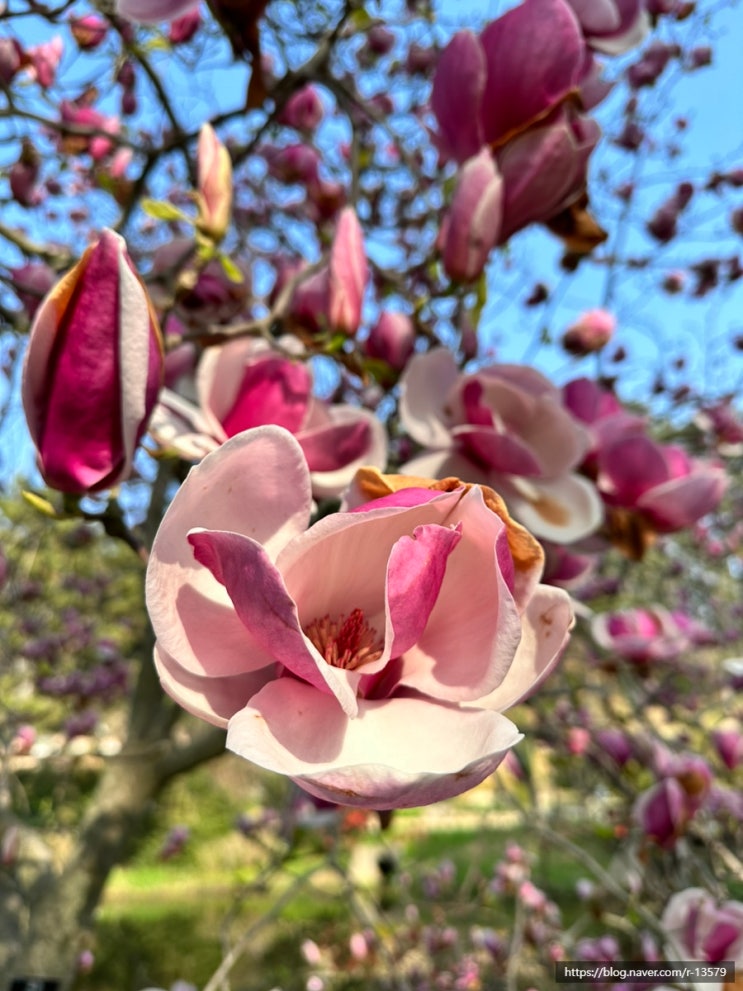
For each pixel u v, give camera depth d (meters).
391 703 0.22
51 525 1.16
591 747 1.09
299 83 0.46
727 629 1.53
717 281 1.28
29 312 0.49
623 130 1.27
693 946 0.57
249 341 0.36
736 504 1.69
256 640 0.21
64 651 1.48
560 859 2.20
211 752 0.95
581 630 0.79
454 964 1.27
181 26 0.58
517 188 0.36
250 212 1.07
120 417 0.27
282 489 0.22
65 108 0.72
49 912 0.91
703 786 0.64
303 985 1.48
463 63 0.35
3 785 1.05
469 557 0.23
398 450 0.53
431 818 2.43
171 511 0.21
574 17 0.34
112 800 0.95
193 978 2.08
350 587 0.23
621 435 0.50
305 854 1.00
